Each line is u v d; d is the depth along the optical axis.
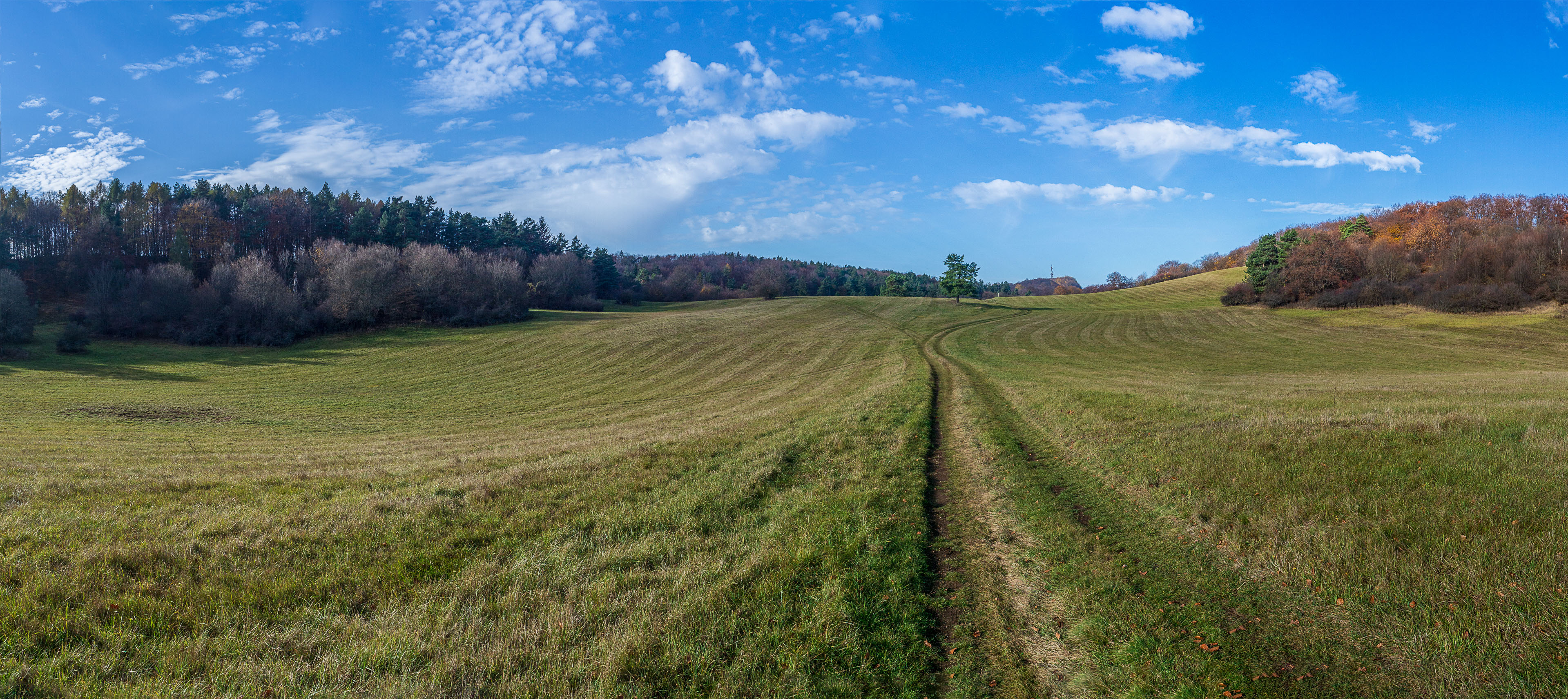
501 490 10.94
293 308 65.62
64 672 5.25
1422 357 44.28
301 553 7.86
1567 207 81.81
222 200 101.69
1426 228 84.81
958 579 7.90
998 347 53.69
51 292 78.69
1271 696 5.17
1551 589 5.66
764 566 7.68
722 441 15.95
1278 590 6.73
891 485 11.59
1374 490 8.60
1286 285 76.06
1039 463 13.74
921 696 5.57
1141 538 8.73
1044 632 6.55
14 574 6.74
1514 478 8.38
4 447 19.25
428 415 33.78
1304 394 21.70
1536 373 29.98
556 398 39.56
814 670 5.74
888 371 37.34
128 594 6.52
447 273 76.81
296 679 5.32
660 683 5.45
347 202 120.06
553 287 106.38
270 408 35.53
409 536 8.48
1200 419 15.50
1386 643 5.59
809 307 96.38
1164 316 74.94
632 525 9.20
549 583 7.21
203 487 11.60
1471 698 4.85
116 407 33.44
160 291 64.25
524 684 5.33
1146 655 5.85
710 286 146.25
